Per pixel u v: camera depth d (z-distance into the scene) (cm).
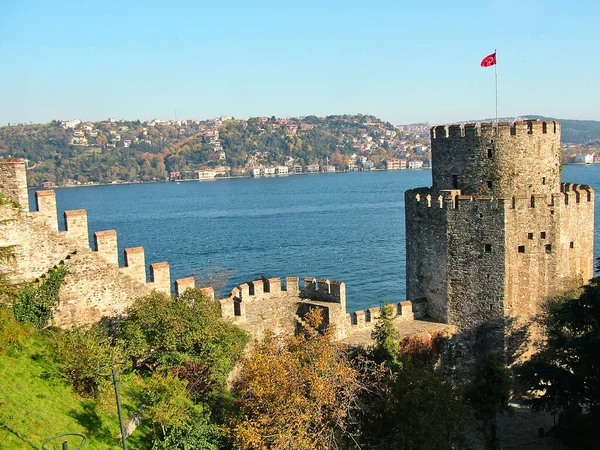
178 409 3244
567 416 4203
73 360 3284
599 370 3772
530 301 4775
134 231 19175
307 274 11344
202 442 3222
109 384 3250
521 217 4675
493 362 4147
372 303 9025
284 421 3023
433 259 5062
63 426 2936
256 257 13588
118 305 4053
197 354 3800
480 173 4806
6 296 3631
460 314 4912
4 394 2920
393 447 3347
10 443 2594
